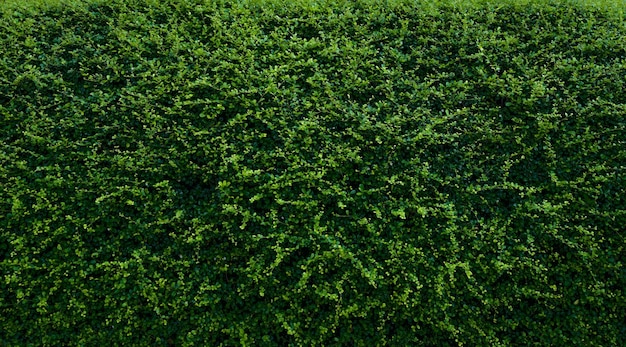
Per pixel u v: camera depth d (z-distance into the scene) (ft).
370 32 17.37
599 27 17.39
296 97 15.17
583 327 13.74
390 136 14.57
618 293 13.82
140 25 16.94
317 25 17.20
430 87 16.03
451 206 13.87
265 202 14.12
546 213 14.19
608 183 14.52
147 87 15.40
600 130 15.14
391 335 13.78
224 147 14.25
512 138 15.07
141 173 14.33
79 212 13.91
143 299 13.51
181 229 13.83
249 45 16.40
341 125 15.01
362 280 13.66
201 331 13.29
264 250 13.67
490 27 17.62
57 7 17.67
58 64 15.79
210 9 17.49
